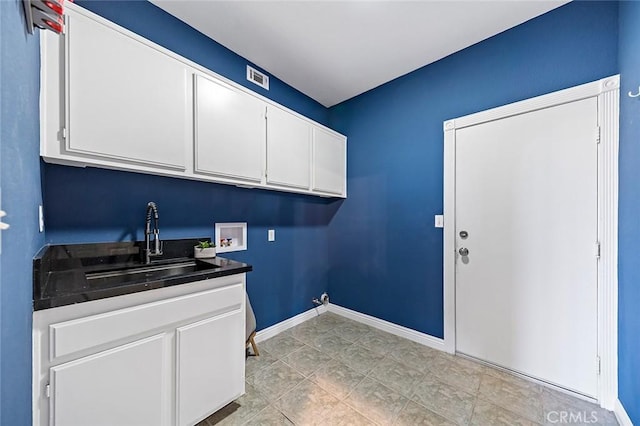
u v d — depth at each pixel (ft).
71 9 3.63
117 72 4.04
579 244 5.05
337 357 6.57
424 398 5.04
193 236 6.13
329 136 8.66
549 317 5.38
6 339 2.04
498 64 6.12
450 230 6.80
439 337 7.07
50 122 3.49
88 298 3.13
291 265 8.64
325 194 8.76
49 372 2.90
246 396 5.09
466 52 6.64
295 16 5.64
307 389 5.31
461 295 6.63
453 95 6.87
